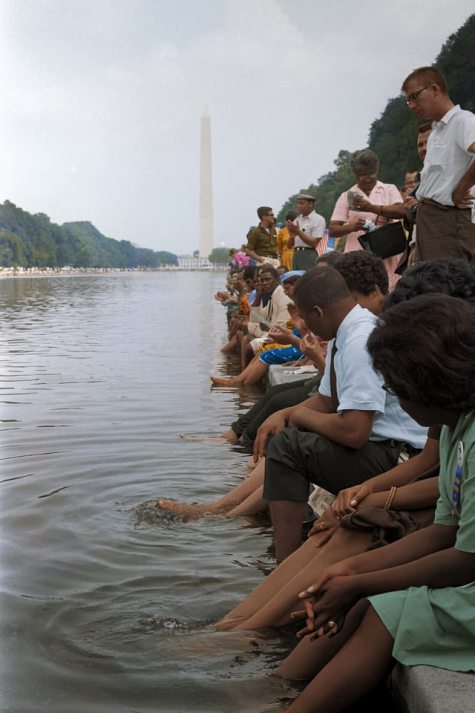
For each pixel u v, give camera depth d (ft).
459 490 9.57
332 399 15.56
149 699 10.90
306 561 12.80
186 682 11.28
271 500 14.93
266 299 41.83
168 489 21.09
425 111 23.67
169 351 57.00
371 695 10.48
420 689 9.03
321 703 9.66
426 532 10.28
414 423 14.78
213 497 20.45
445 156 23.56
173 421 30.40
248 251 62.18
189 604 14.02
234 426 26.71
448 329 8.93
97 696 11.00
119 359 51.88
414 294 11.83
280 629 12.57
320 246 44.73
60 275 476.54
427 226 24.14
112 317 97.14
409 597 9.51
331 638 10.62
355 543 12.17
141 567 15.76
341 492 12.66
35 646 12.50
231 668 11.64
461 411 9.28
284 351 37.86
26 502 20.01
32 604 14.01
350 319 15.08
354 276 16.33
